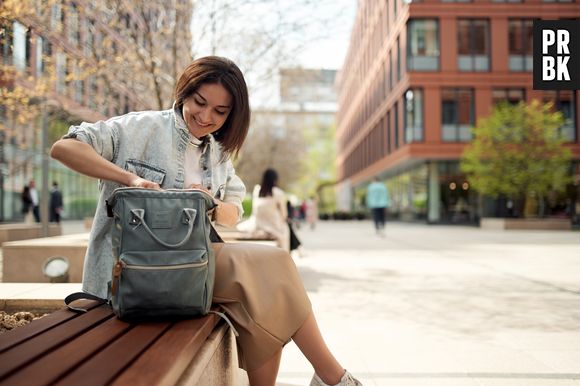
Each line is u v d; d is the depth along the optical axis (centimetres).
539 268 822
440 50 2836
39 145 1942
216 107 220
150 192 184
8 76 560
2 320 279
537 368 322
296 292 212
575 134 2712
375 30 3925
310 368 326
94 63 764
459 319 464
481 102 2828
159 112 237
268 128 3158
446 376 307
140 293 174
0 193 2075
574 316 473
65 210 2905
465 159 2550
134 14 779
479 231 2128
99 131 212
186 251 181
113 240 183
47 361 136
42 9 627
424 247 1251
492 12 2814
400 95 3036
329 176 7469
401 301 549
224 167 258
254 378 211
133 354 143
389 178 4038
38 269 546
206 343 186
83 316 192
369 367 326
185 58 834
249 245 225
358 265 873
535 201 2709
